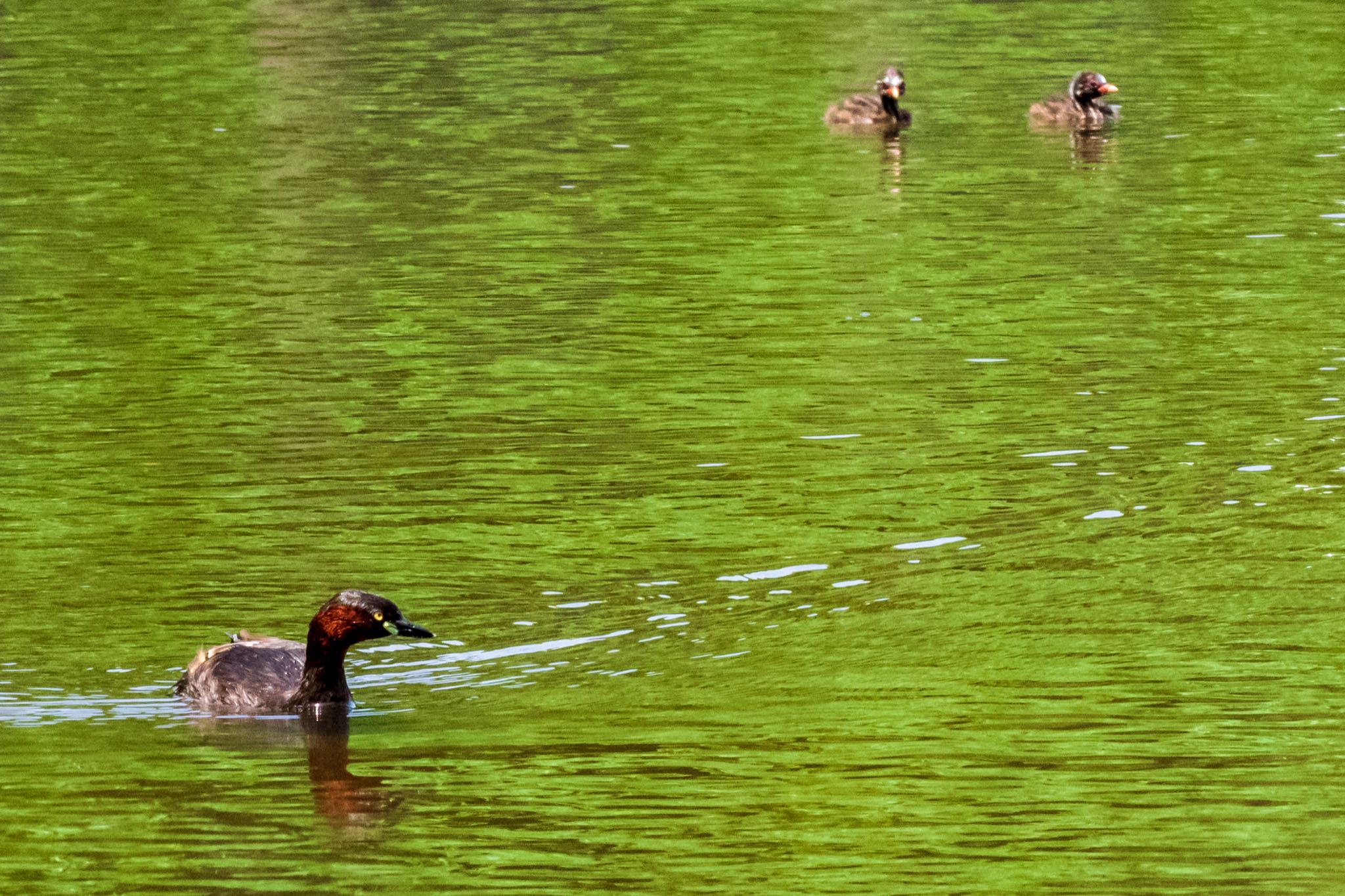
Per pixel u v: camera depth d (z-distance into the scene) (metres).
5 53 70.94
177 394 32.97
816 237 44.12
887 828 18.23
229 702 21.38
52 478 28.73
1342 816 18.30
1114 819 18.31
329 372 34.19
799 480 28.25
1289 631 22.81
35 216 46.84
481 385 33.31
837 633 23.09
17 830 18.30
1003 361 34.25
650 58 69.56
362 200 48.34
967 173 50.94
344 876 17.34
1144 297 38.44
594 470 28.83
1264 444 29.42
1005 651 22.45
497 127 57.72
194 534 26.34
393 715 21.11
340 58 69.81
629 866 17.56
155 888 17.17
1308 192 47.53
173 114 59.88
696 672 22.08
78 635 23.25
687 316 37.62
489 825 18.38
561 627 23.39
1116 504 27.02
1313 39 70.56
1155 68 66.06
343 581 24.77
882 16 78.44
